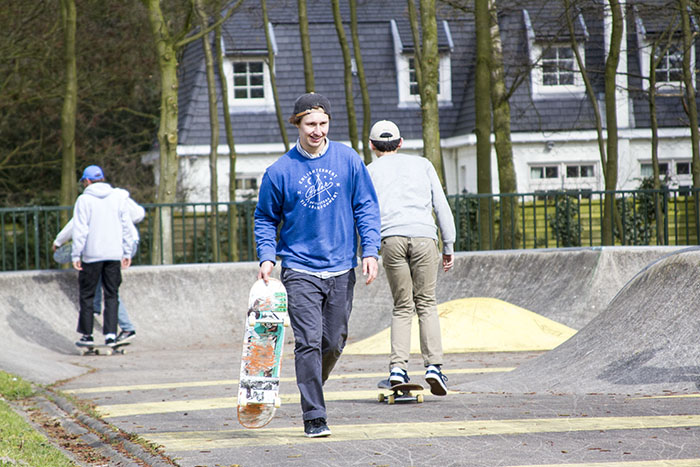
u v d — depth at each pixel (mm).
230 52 91562
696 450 14414
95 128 90125
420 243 21562
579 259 40719
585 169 91625
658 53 85438
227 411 20234
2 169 86062
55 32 74312
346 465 13992
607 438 15539
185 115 92000
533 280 41188
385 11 98250
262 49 93375
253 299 16078
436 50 44344
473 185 90562
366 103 64625
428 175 22375
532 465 13680
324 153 16703
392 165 22234
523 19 88062
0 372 27047
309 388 16359
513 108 90812
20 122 85062
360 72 64500
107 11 79375
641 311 24016
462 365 29609
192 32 81250
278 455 14836
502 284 41812
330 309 16688
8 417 20125
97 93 83812
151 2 49406
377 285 44250
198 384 25859
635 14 65938
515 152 91250
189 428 18016
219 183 91750
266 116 93250
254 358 16062
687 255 23984
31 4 73000
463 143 89500
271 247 16562
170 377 28312
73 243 36844
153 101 93438
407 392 20891
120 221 37625
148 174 92938
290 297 16438
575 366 23484
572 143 91250
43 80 77250
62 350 37875
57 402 23125
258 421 16000
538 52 87188
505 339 34125
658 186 63875
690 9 56625
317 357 16391
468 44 96625
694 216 45125
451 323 35000
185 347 39625
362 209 16906
